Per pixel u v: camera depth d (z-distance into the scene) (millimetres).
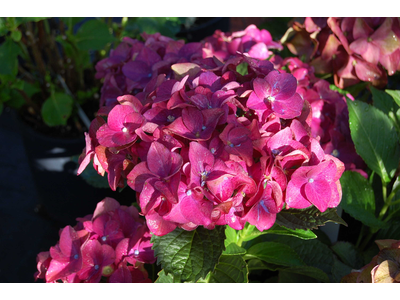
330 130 355
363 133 342
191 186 224
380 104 396
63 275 282
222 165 222
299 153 237
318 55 449
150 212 236
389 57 405
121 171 259
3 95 529
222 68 289
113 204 330
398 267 258
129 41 388
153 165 229
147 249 304
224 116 236
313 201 244
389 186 396
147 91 294
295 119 255
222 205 222
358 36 400
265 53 402
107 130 250
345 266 353
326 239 384
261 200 242
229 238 311
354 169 359
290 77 261
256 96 254
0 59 489
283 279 359
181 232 260
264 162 224
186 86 273
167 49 351
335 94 373
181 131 236
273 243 331
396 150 352
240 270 300
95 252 293
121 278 292
